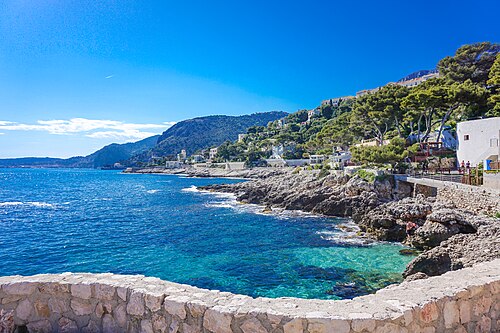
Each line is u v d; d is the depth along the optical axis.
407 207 31.06
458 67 68.44
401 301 5.49
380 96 66.12
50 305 6.19
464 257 17.19
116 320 5.97
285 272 21.64
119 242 30.50
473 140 43.62
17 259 25.17
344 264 22.84
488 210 25.23
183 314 5.48
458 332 5.78
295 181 65.00
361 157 52.00
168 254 26.39
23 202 63.41
